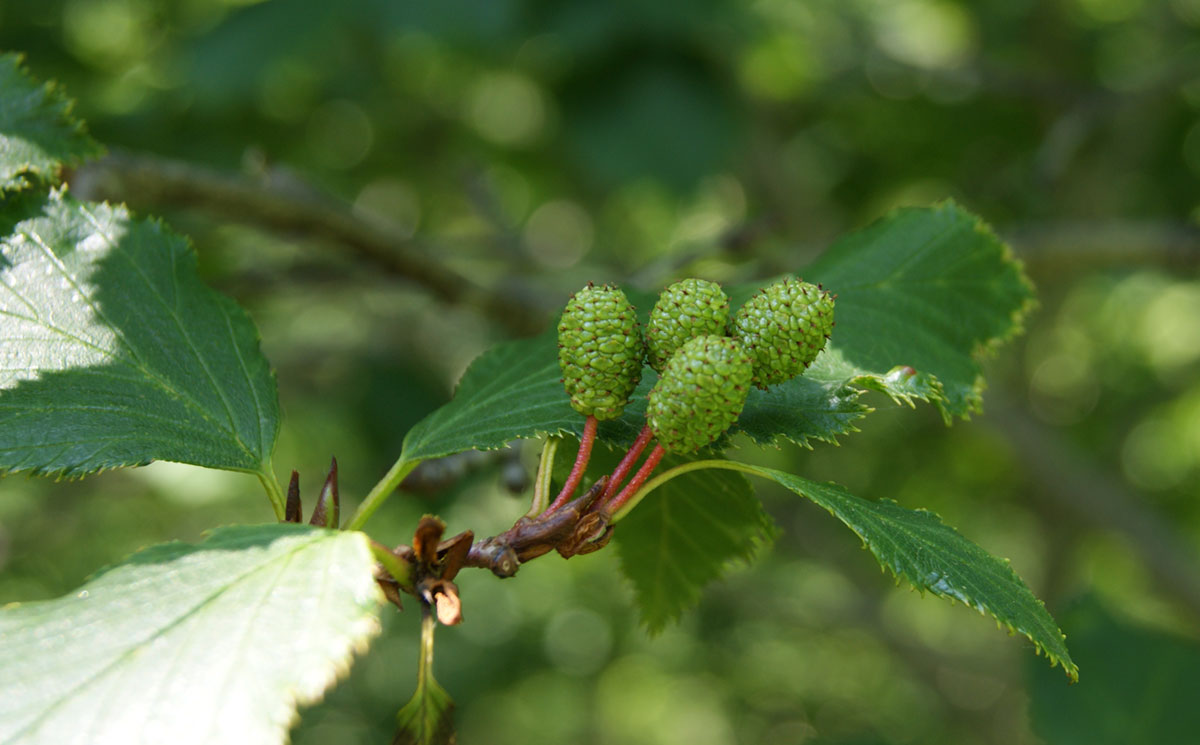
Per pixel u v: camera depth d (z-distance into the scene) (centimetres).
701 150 437
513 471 256
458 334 632
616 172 435
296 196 296
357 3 401
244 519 706
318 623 107
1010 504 899
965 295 204
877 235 211
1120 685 295
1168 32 591
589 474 183
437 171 612
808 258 335
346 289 404
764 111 586
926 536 140
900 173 639
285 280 391
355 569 113
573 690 1562
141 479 566
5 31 498
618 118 438
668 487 188
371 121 571
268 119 528
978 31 641
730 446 149
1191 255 347
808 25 560
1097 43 608
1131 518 591
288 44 408
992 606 132
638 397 163
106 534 717
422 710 131
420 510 573
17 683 99
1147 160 614
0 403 146
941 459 851
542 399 162
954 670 977
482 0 390
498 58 459
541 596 1296
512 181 671
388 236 317
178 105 463
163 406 155
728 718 1571
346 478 578
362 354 569
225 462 152
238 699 100
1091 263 360
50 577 722
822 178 646
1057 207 581
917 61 551
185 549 115
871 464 855
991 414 597
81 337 158
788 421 153
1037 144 597
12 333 155
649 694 1639
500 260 449
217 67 407
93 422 148
